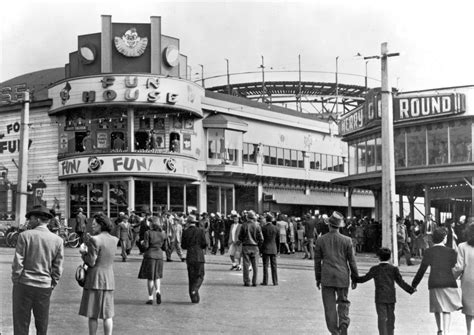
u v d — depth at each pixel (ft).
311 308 46.24
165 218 91.15
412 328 38.83
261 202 161.38
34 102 138.72
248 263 60.70
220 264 85.87
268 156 164.55
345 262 34.24
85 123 132.87
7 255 96.12
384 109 76.79
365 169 125.39
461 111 101.09
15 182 142.61
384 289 32.60
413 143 111.04
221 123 143.23
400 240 84.33
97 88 126.72
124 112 130.62
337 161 192.13
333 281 33.78
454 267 33.78
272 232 61.67
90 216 129.80
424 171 104.68
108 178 128.26
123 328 37.70
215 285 60.59
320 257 34.71
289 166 172.04
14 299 29.30
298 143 176.04
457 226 86.63
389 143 76.28
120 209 127.75
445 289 34.12
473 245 33.78
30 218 30.73
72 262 84.12
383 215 76.02
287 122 170.71
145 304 47.52
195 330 37.17
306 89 218.18
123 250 86.53
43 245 29.68
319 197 181.88
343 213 194.90
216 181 147.64
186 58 142.51
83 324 38.99
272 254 61.46
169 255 89.45
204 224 100.37
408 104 106.22
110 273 33.30
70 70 138.00
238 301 49.65
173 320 40.60
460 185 110.83
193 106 134.82
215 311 44.45
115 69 130.41
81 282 33.06
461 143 103.81
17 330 29.14
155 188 133.08
